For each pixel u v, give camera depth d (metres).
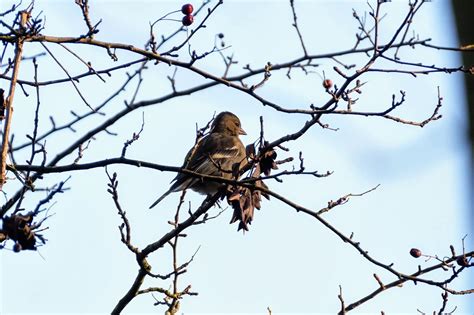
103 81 11.20
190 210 11.46
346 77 10.95
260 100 11.27
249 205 11.40
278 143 10.91
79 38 11.02
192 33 11.42
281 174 10.96
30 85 11.48
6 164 10.16
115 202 11.22
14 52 10.66
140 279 11.54
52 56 10.76
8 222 9.30
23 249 9.34
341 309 11.10
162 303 11.88
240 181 11.21
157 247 11.38
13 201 10.37
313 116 11.05
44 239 9.43
